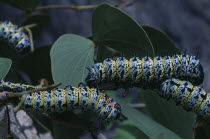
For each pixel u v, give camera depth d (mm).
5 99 331
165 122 411
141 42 369
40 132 464
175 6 797
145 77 351
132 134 492
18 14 633
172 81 349
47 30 672
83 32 689
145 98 414
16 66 447
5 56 444
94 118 399
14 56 442
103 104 342
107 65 348
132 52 381
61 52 361
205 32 809
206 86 750
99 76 348
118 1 656
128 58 388
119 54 424
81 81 356
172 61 354
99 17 380
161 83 355
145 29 396
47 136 467
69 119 416
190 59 356
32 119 433
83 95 337
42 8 457
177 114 403
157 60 352
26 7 451
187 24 803
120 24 372
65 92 336
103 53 414
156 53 403
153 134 361
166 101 381
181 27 795
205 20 825
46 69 448
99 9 374
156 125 375
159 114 412
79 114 421
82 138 668
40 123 430
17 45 415
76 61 362
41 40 669
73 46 369
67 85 351
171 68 352
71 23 681
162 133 364
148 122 371
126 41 379
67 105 336
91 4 681
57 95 335
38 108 333
